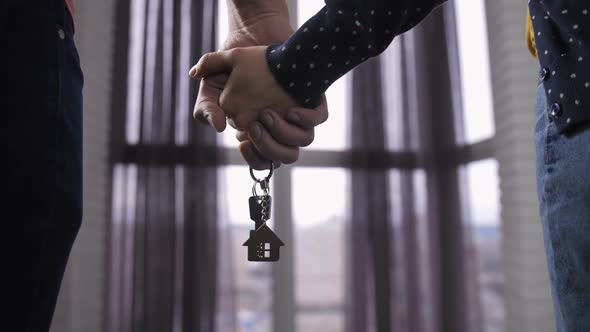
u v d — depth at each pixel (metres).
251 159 0.75
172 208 2.09
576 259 0.42
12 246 0.42
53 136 0.45
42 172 0.44
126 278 2.06
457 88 2.35
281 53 0.61
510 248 1.99
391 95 2.36
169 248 2.07
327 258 2.34
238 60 0.64
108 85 2.14
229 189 2.24
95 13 2.07
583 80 0.41
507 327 2.01
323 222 2.34
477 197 2.27
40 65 0.45
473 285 2.23
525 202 1.90
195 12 2.23
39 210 0.44
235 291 2.15
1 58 0.42
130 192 2.11
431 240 2.29
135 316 2.02
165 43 2.20
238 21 0.79
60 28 0.49
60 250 0.48
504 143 2.01
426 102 2.36
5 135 0.42
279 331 2.24
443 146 2.32
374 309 2.19
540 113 0.51
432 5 0.60
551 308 1.86
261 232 0.74
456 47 2.37
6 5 0.43
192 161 2.14
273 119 0.64
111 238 2.07
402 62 2.36
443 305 2.24
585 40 0.41
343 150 2.34
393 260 2.24
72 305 1.89
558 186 0.44
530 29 0.59
